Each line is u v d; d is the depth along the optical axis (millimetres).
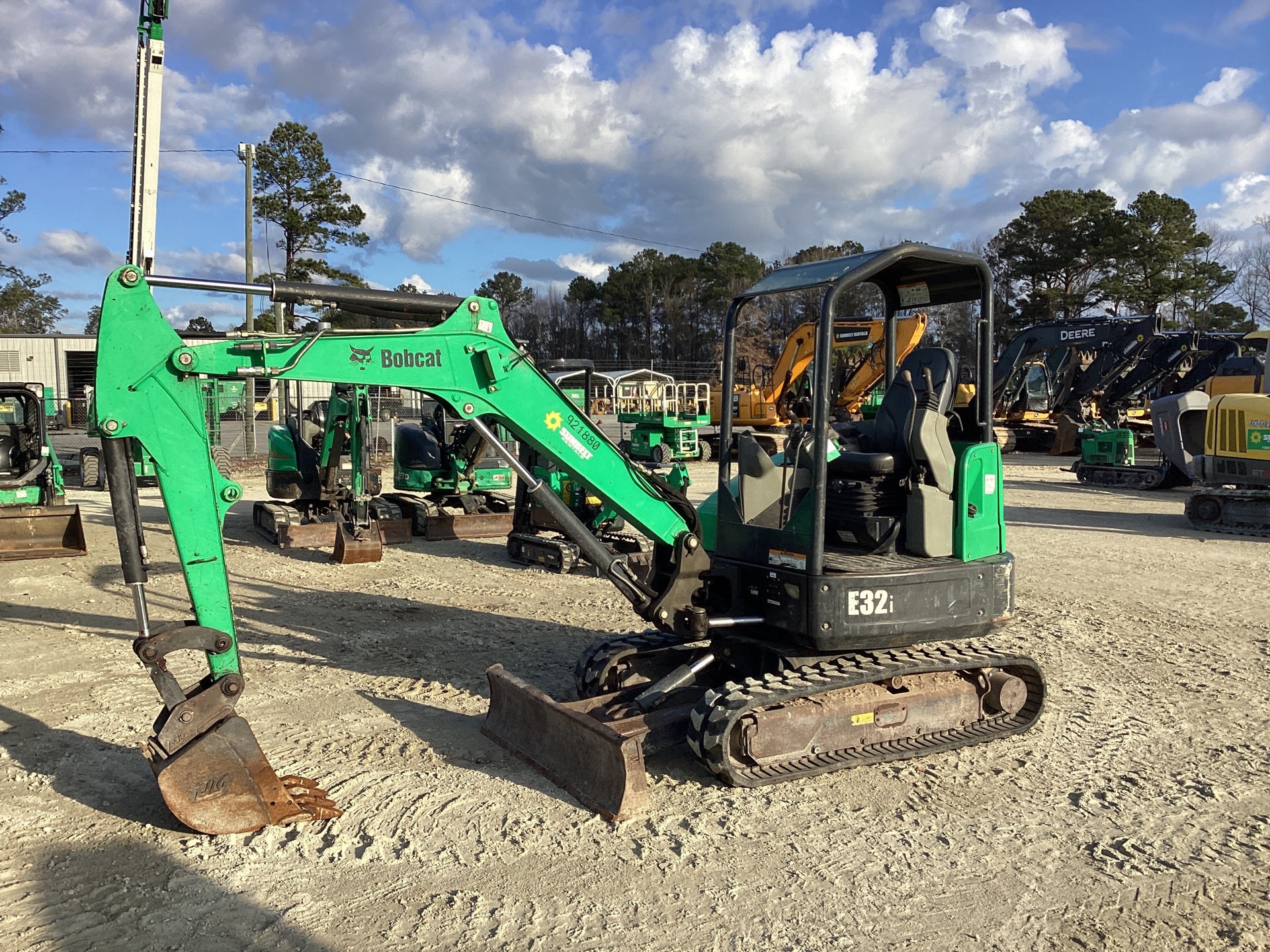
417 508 13773
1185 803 4836
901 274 5949
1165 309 56156
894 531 5348
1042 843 4379
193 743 4273
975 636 5488
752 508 5422
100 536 13320
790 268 5512
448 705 6211
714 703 4789
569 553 10844
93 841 4246
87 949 3426
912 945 3529
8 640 7746
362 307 4648
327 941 3500
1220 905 3850
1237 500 13820
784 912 3740
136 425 4109
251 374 4301
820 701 5098
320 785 4891
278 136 40062
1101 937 3600
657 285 75438
